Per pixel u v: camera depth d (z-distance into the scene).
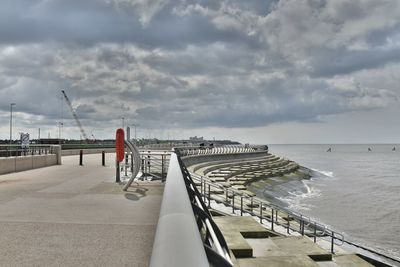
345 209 40.50
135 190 13.56
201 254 1.70
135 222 8.27
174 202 3.03
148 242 6.65
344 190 58.28
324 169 108.06
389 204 45.34
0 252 6.03
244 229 12.93
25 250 6.14
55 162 26.62
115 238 6.91
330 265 12.86
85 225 7.96
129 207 10.12
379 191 58.22
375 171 101.56
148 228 7.72
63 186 14.47
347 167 119.06
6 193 12.58
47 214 9.10
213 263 2.09
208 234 3.44
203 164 46.66
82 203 10.73
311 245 14.03
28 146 25.91
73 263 5.51
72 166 24.97
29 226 7.84
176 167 6.36
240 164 60.28
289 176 65.94
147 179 17.55
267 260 10.38
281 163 75.69
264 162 71.38
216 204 19.50
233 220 14.27
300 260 10.45
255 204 23.64
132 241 6.71
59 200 11.22
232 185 33.16
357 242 26.81
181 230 2.15
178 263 1.55
